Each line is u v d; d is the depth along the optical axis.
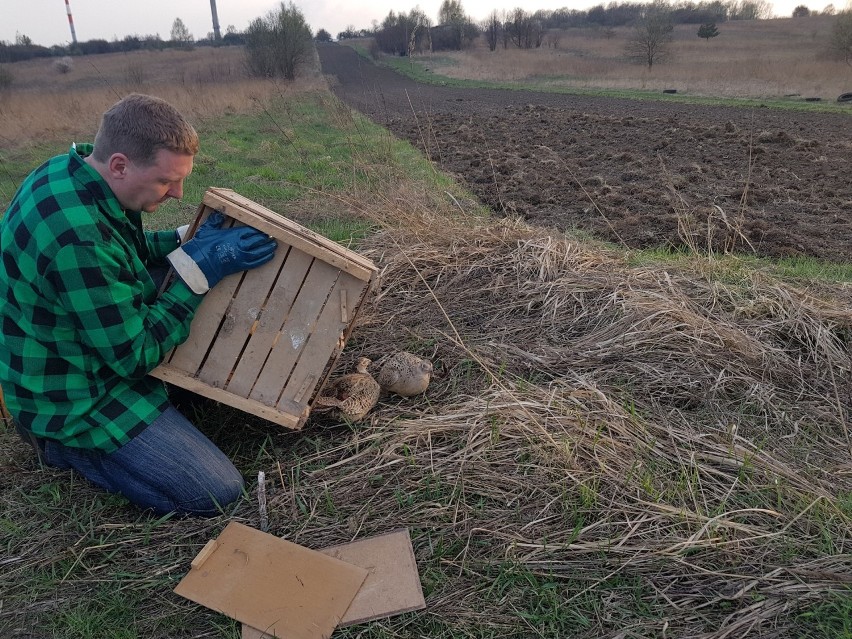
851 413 3.39
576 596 2.32
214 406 3.39
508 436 3.07
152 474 2.64
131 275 2.51
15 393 2.56
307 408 2.98
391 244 5.48
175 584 2.39
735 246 6.21
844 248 6.32
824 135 13.77
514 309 4.46
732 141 12.96
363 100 25.59
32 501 2.80
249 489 2.87
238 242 2.62
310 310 2.77
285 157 11.77
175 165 2.46
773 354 3.79
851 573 2.34
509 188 9.01
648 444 3.03
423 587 2.38
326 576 2.37
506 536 2.57
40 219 2.33
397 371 3.39
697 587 2.35
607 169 10.54
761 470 2.89
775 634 2.16
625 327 4.00
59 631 2.22
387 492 2.82
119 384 2.67
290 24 30.06
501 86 32.12
